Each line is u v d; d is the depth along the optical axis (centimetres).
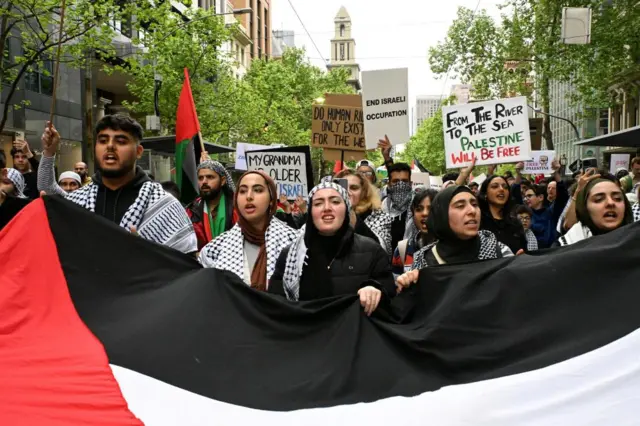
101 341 313
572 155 5197
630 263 325
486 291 324
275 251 396
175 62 2442
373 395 300
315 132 902
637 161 918
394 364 308
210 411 294
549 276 324
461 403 293
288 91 4206
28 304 325
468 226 360
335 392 299
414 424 290
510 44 2509
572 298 320
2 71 1255
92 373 300
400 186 657
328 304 323
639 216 476
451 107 727
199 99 2648
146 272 343
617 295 319
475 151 720
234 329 320
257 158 711
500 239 580
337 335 317
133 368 304
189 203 610
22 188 616
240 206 402
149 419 291
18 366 301
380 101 830
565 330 313
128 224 369
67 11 1291
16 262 334
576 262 327
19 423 283
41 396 291
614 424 289
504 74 2592
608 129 4547
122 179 380
